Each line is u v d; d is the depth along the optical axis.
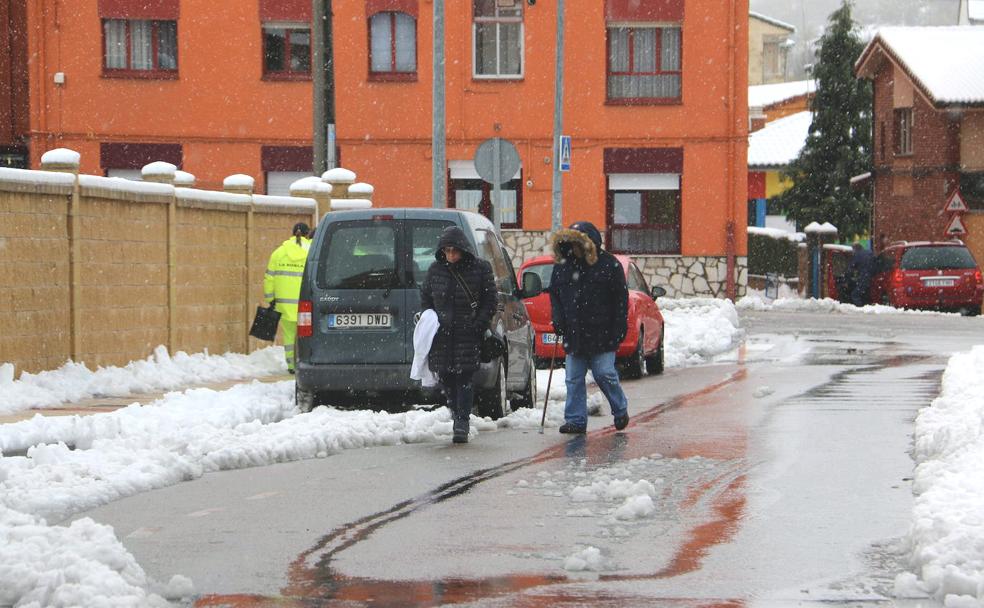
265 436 14.52
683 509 10.83
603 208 47.44
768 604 7.79
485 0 47.00
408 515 10.70
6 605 7.54
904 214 61.53
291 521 10.51
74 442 14.62
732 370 25.08
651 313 24.67
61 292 19.34
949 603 7.56
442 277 15.38
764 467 13.05
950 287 46.62
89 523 9.12
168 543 9.69
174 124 46.66
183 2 46.47
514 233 47.41
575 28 47.25
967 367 20.39
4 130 47.50
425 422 16.05
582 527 10.12
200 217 23.73
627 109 47.31
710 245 47.56
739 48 47.25
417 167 47.09
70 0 46.25
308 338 16.92
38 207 18.78
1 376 17.80
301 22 46.91
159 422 15.50
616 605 7.78
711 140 47.34
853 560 8.94
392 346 16.78
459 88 47.06
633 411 18.50
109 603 7.43
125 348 21.11
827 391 20.66
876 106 65.38
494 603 7.86
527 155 47.25
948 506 9.61
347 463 13.73
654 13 47.12
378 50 47.00
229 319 24.91
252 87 46.72
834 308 47.50
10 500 11.00
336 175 30.83
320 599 7.99
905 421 16.75
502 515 10.66
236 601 7.95
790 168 80.81
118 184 20.67
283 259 23.45
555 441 15.38
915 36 61.91
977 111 58.91
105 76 46.38
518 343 18.23
